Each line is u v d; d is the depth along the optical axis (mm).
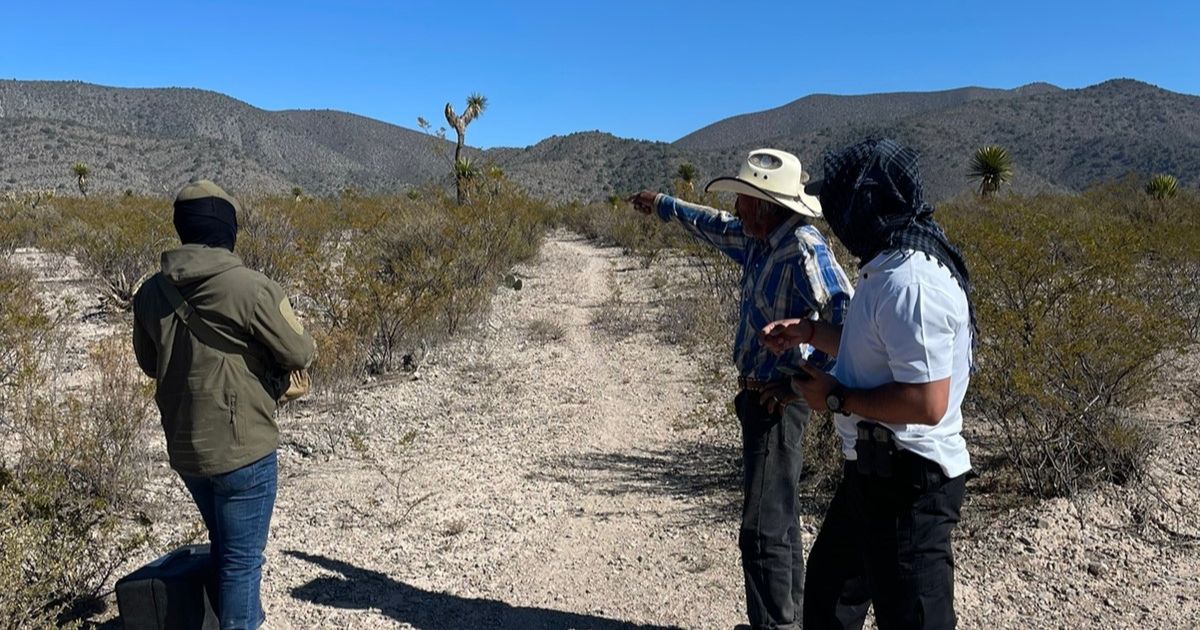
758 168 3113
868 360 2393
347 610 3887
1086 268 5180
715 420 6125
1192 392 6070
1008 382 4762
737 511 4992
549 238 29859
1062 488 4789
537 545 4605
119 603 3205
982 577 4016
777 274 3141
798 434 3260
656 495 5289
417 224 12531
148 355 3172
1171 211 16000
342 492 5371
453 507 5129
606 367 8969
